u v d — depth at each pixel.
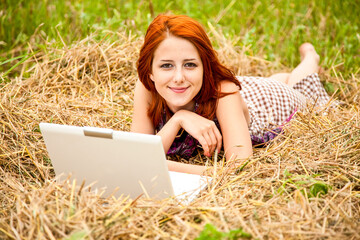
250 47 4.66
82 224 2.09
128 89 4.06
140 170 2.32
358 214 2.28
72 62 4.07
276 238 2.06
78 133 2.32
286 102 3.49
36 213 2.17
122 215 2.23
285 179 2.57
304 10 5.41
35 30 4.58
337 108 3.46
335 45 4.88
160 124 3.17
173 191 2.36
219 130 3.08
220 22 5.38
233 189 2.53
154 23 2.72
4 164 2.96
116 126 3.52
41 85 3.92
